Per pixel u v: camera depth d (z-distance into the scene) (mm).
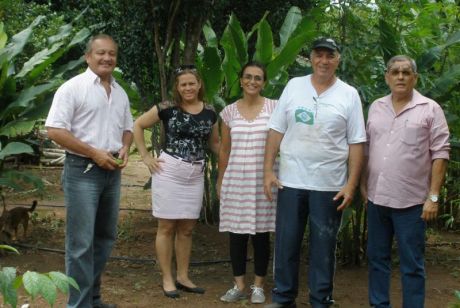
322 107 3955
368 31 5648
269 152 4195
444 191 7004
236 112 4480
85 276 3926
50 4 9570
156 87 6059
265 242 4535
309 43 6215
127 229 6844
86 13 6598
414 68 3820
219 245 6359
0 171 5688
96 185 3922
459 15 6281
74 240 3898
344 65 5355
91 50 3898
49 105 5457
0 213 7535
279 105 4141
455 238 7027
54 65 10117
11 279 1978
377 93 5324
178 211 4500
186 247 4770
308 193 4043
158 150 6559
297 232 4133
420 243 3877
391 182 3854
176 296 4648
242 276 4629
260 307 4484
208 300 4637
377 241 4020
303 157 4020
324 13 5797
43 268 5398
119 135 4082
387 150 3875
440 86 5176
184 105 4484
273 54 6070
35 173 10484
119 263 5586
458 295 3168
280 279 4227
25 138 6883
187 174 4465
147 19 5508
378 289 4039
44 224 7012
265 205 4414
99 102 3902
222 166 4594
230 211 4457
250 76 4375
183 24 5535
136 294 4723
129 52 5957
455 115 5391
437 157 3793
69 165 3881
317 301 4121
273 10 7066
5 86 5473
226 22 7203
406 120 3826
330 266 4094
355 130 3971
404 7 5996
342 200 4062
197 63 6086
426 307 4605
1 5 6785
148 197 8930
